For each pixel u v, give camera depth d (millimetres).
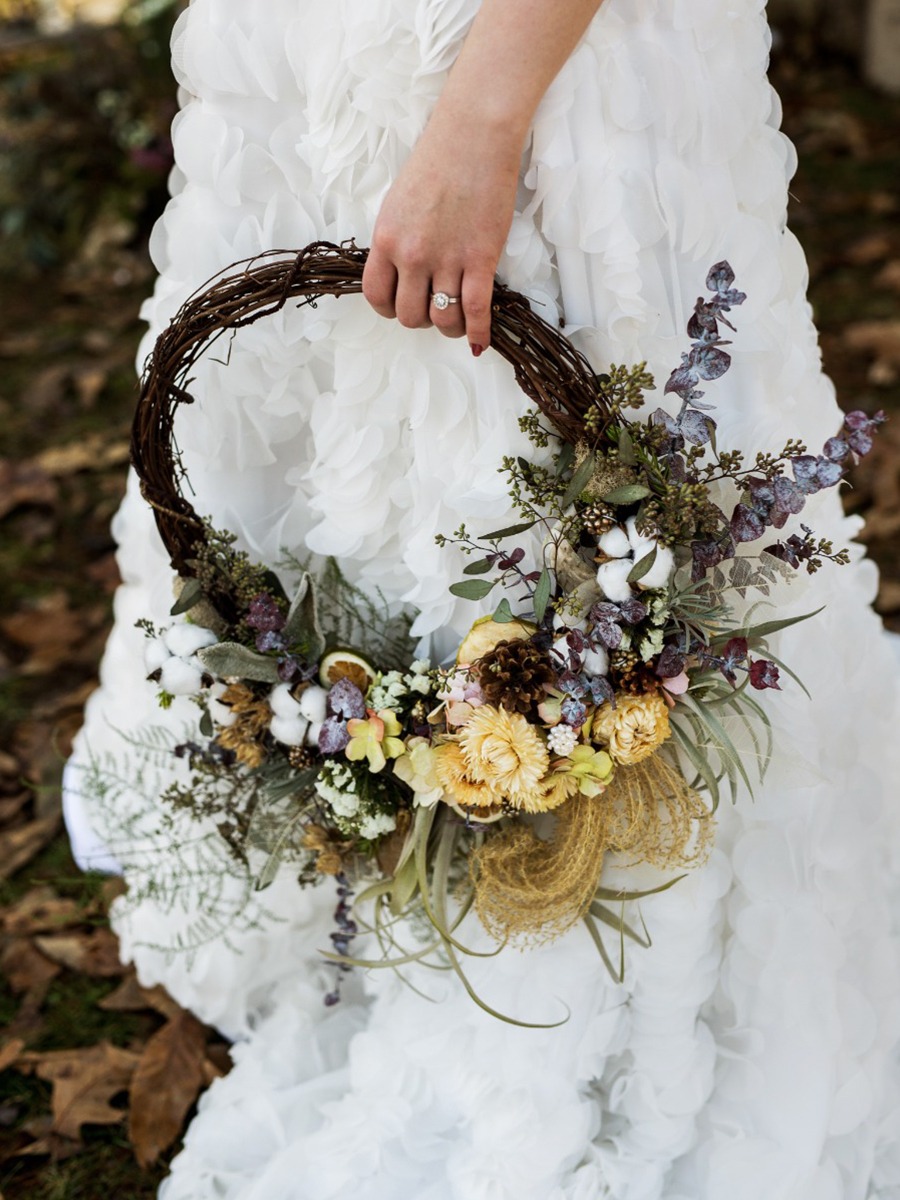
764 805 1173
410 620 1241
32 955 1683
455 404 1079
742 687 1062
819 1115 1188
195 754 1263
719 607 1043
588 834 1083
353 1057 1322
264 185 1098
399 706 1119
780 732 1130
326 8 1000
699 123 1017
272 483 1265
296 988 1470
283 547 1243
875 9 4676
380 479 1158
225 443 1214
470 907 1195
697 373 977
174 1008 1560
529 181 1014
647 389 1043
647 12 981
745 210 1090
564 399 1026
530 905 1126
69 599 2443
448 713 1069
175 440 1202
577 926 1209
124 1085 1492
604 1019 1205
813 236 3689
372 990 1402
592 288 1053
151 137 3969
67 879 1637
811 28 4934
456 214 969
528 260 1029
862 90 4750
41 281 3854
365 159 1040
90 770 1522
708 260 1055
